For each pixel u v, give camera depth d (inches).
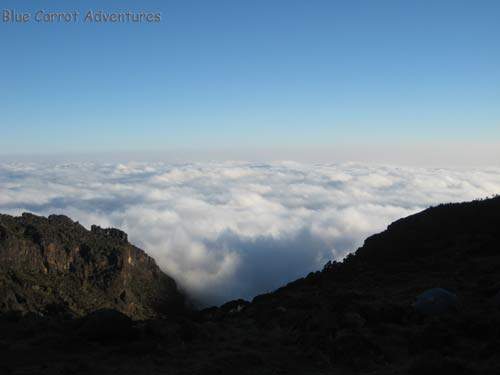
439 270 1084.5
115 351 550.3
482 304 703.1
